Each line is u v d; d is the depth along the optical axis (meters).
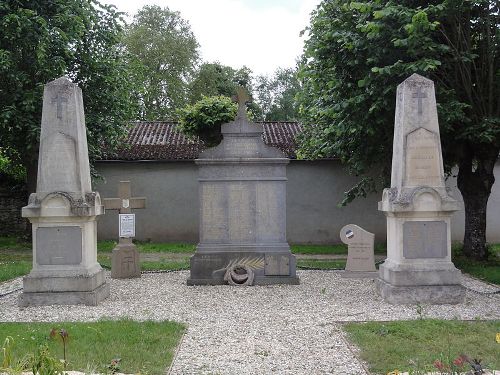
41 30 18.58
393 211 10.75
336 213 24.27
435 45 13.56
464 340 7.78
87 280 10.71
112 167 24.30
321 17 16.02
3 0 18.33
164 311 10.20
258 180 13.27
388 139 15.65
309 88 18.14
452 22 14.55
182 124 25.19
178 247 22.31
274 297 11.58
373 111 14.66
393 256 11.13
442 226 10.89
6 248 21.62
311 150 20.08
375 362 6.93
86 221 10.90
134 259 14.41
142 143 25.22
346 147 16.52
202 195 13.26
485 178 16.80
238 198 13.27
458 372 5.31
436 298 10.71
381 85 14.35
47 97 11.02
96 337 7.95
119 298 11.49
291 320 9.39
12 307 10.57
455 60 14.64
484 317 9.48
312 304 10.80
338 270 15.64
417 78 11.08
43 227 10.81
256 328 8.84
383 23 13.59
